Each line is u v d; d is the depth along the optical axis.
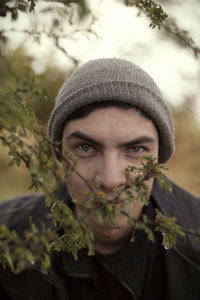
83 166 1.06
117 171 1.00
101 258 1.33
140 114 1.07
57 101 1.21
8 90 0.52
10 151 0.57
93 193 0.54
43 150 0.55
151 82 1.22
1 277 1.48
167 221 0.56
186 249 1.40
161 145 1.25
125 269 1.32
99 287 1.35
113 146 1.03
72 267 1.33
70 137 1.09
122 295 1.42
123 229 1.25
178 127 5.39
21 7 0.65
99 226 1.13
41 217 1.55
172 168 5.21
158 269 1.42
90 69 1.14
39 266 1.30
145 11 0.73
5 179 4.04
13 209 1.71
